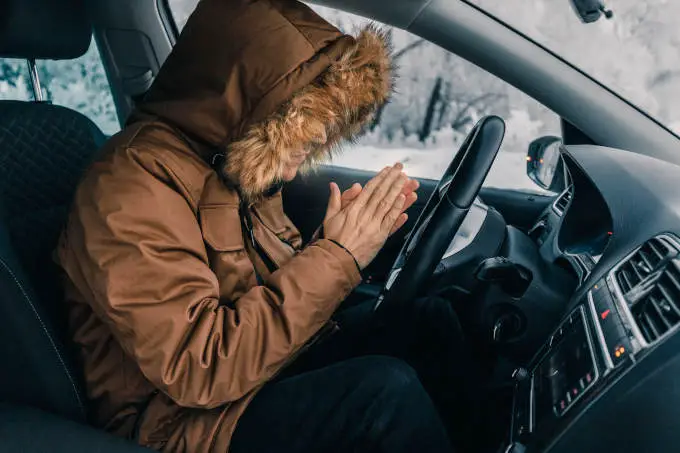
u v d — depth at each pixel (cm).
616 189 117
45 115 114
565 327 104
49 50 119
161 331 80
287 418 98
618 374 82
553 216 149
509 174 310
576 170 131
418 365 130
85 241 81
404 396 97
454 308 141
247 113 89
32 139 111
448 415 130
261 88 87
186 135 93
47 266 104
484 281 122
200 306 83
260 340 86
